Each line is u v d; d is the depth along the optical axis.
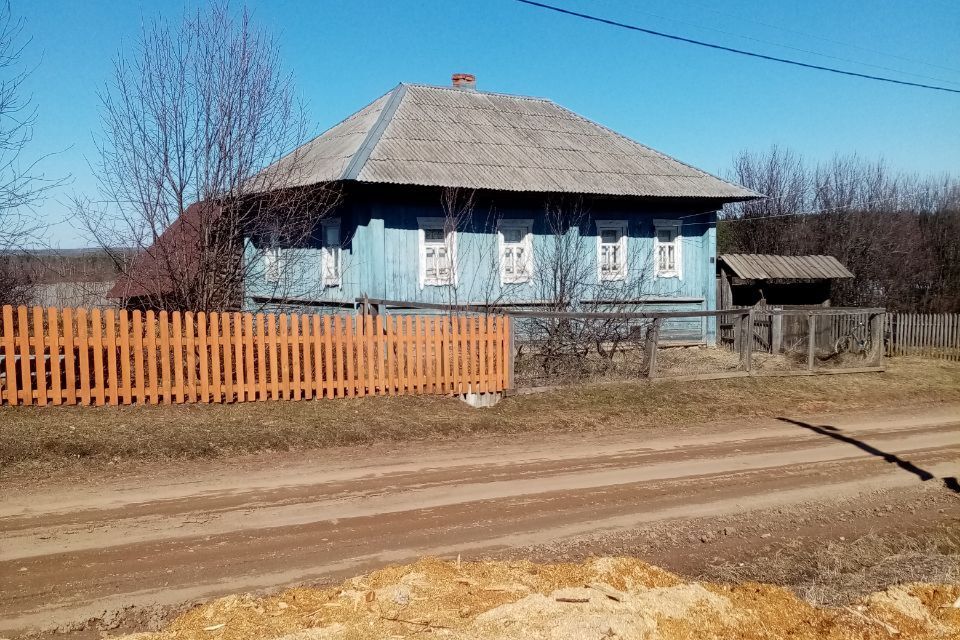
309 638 4.19
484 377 12.22
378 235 16.12
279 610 4.68
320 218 16.23
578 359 14.18
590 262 18.75
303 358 11.09
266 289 16.98
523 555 6.07
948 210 41.53
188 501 7.07
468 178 16.44
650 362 14.06
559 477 8.44
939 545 7.05
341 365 11.25
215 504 7.02
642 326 15.40
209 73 13.27
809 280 21.41
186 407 10.19
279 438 9.19
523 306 17.44
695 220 20.02
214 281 13.17
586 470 8.77
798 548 6.69
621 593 5.00
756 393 13.92
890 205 41.00
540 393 12.63
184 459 8.41
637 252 19.30
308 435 9.41
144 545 5.97
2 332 9.77
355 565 5.72
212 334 10.45
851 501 8.09
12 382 9.53
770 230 39.41
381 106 20.12
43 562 5.57
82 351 9.79
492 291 17.58
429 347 11.84
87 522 6.43
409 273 16.64
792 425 11.84
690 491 8.12
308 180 15.31
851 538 7.03
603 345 15.28
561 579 5.26
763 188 40.06
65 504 6.85
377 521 6.74
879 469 9.39
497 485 8.02
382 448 9.41
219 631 4.34
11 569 5.44
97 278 16.25
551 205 18.11
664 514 7.33
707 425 11.62
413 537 6.37
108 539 6.07
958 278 39.25
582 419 11.37
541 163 18.42
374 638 4.19
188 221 13.41
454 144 18.05
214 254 13.21
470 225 17.33
